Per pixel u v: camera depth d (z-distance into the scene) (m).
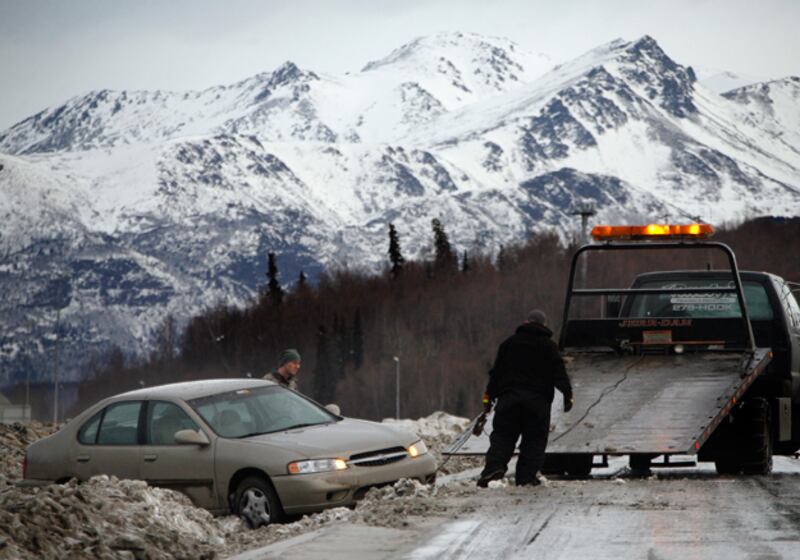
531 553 31.66
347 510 42.06
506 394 48.75
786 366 57.28
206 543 37.41
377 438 46.97
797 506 40.47
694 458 68.50
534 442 48.53
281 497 43.97
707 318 57.28
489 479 48.22
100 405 49.09
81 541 32.19
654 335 57.78
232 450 45.25
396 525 36.69
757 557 30.36
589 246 58.91
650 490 45.84
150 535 34.28
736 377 53.16
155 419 47.56
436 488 46.38
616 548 32.16
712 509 39.78
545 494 44.31
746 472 54.28
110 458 47.66
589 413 51.88
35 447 49.81
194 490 45.69
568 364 57.34
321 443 45.28
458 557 31.30
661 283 61.66
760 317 57.94
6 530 31.02
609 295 59.09
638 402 52.12
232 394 48.50
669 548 31.95
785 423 57.56
